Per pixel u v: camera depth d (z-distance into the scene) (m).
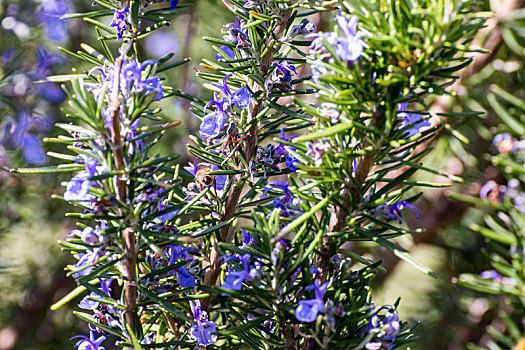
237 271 0.64
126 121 0.63
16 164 1.14
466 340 1.07
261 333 0.66
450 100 1.05
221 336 0.66
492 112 1.10
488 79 1.11
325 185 0.65
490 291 0.76
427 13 0.61
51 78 0.67
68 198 0.62
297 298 0.64
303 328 0.64
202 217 0.68
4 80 1.14
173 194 0.68
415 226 1.14
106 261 0.65
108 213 0.64
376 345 0.63
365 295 0.65
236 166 0.69
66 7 1.08
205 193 0.67
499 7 0.92
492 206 0.78
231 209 0.69
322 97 0.62
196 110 0.69
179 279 0.66
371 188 0.65
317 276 0.64
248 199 0.71
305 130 1.01
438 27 0.62
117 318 0.66
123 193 0.63
